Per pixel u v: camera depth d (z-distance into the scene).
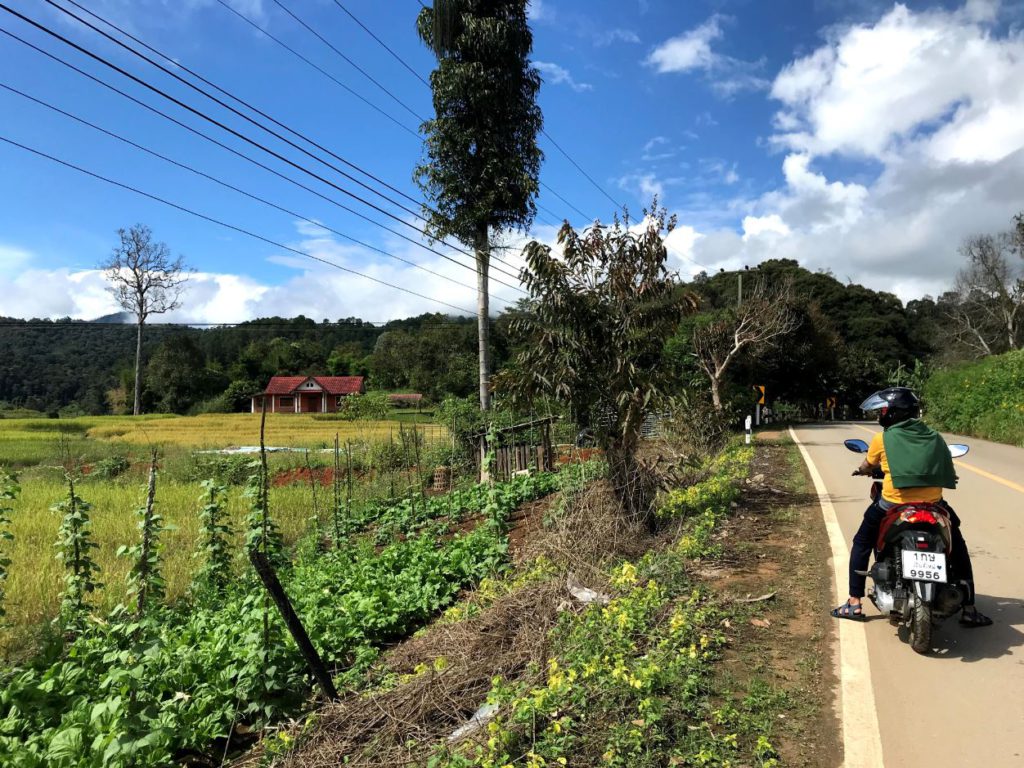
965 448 5.78
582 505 8.23
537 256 8.35
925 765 3.53
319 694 5.52
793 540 8.02
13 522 12.31
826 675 4.53
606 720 4.02
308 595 7.61
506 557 8.76
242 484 20.75
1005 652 4.76
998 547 7.39
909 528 4.93
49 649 6.04
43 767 4.26
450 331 64.12
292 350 95.31
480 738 3.93
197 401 80.62
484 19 19.30
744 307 26.41
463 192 19.95
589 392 8.54
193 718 5.05
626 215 8.73
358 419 34.50
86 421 52.88
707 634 5.15
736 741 3.77
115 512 13.78
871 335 63.06
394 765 4.04
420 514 12.89
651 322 8.59
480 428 18.92
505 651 5.33
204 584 8.16
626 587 5.92
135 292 61.84
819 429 31.53
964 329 57.66
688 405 9.16
